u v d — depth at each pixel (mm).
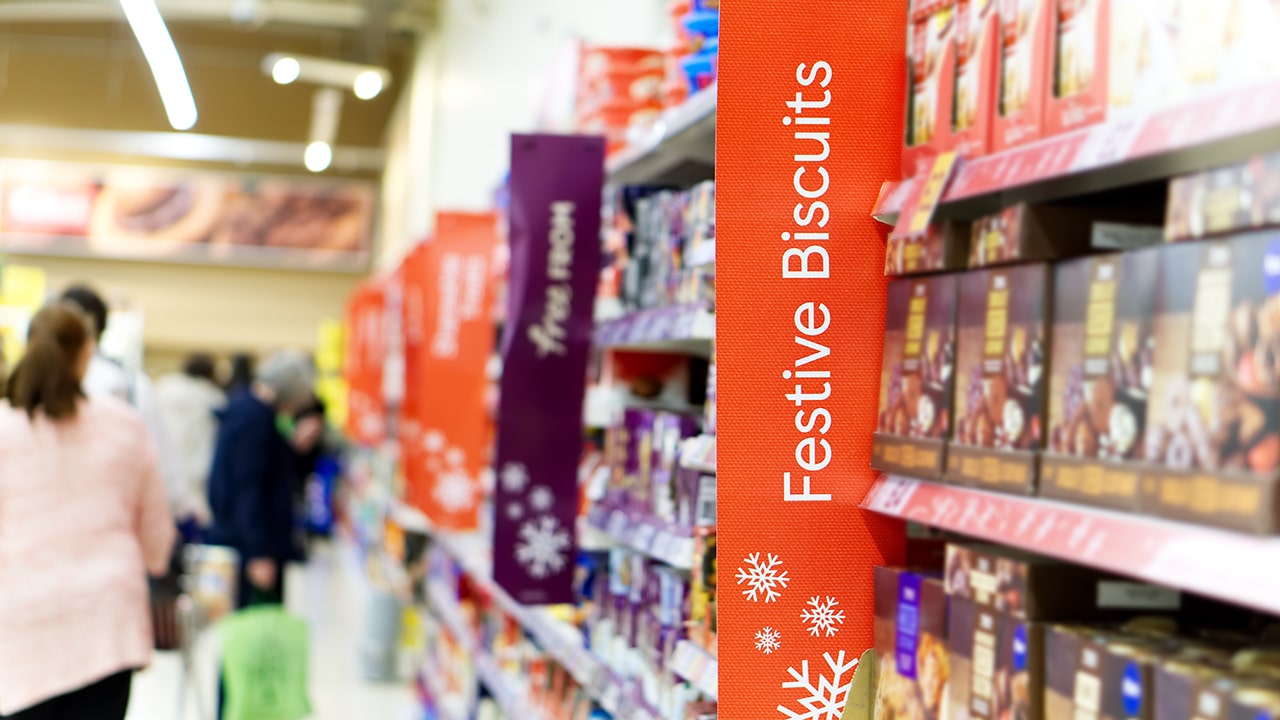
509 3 8266
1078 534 1438
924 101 1886
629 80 4023
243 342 18438
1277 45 1303
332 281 18719
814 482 1869
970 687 1665
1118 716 1399
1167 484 1344
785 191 1873
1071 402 1541
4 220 17531
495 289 5199
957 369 1765
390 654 7621
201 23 15570
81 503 3709
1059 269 1586
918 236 1869
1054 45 1634
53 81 17562
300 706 4949
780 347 1864
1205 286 1330
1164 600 1601
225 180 18203
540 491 3520
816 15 1897
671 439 2842
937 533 1913
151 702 6750
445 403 5145
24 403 3701
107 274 18078
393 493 8094
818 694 1860
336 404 16297
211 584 6027
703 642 2500
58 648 3553
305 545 13461
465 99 9836
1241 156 1467
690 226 2861
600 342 3486
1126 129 1460
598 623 3301
